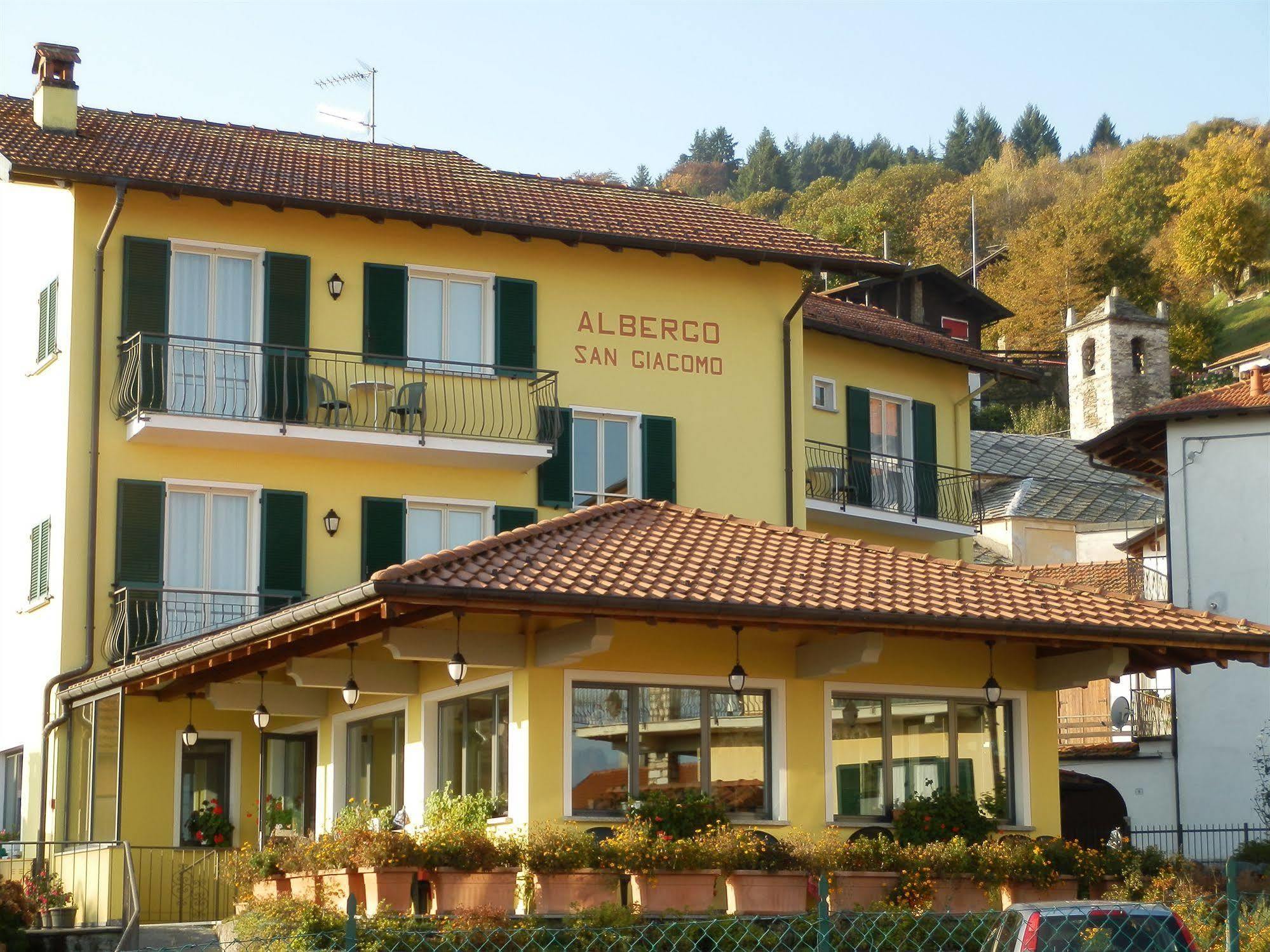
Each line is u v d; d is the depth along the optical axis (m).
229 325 24.47
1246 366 32.09
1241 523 28.66
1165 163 92.38
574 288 26.81
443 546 25.56
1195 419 29.23
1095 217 88.69
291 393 24.41
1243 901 14.14
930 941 13.41
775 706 16.48
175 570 23.70
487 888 13.92
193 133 26.55
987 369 32.94
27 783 23.66
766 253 27.23
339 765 19.14
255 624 15.65
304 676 16.89
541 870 13.88
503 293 26.11
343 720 19.14
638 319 27.17
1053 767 17.86
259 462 24.34
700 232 27.55
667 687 16.03
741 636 16.34
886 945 13.28
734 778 16.20
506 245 26.42
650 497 26.64
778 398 27.98
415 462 25.28
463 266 26.09
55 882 19.69
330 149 27.69
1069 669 17.53
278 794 21.59
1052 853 15.87
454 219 25.03
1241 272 84.69
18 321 26.50
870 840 15.21
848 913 13.80
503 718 15.87
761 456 27.69
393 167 27.38
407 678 17.22
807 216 99.56
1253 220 84.31
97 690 20.55
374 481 25.08
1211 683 28.20
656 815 15.23
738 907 14.27
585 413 26.62
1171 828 27.98
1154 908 10.59
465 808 15.70
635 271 27.30
